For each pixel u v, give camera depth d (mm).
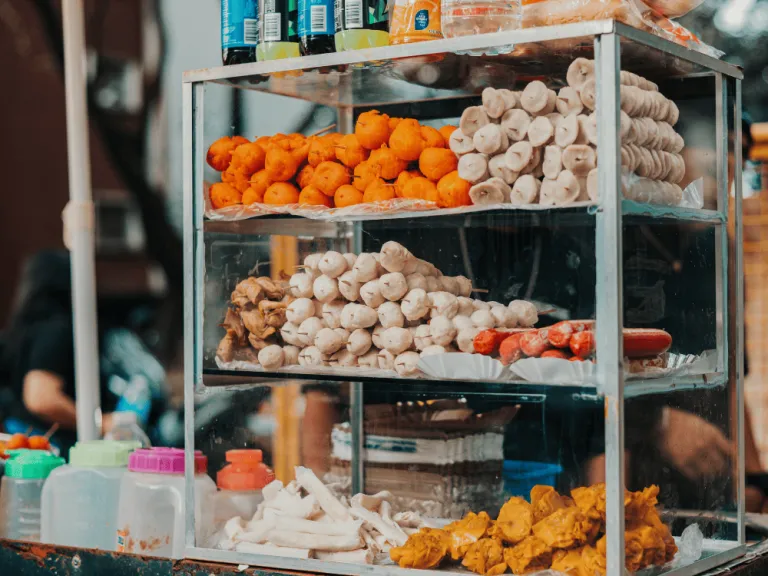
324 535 1763
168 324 4590
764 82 2732
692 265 1766
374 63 1718
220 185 1880
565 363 1533
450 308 1715
